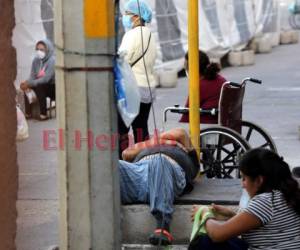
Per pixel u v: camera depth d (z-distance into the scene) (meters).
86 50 6.22
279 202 6.22
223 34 30.03
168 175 8.45
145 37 11.59
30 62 18.22
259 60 32.06
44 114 17.59
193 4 9.99
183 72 26.89
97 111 6.30
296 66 29.22
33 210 10.02
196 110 10.21
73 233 6.47
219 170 10.93
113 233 6.47
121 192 8.55
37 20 18.86
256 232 6.25
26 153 12.65
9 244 6.08
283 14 40.50
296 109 19.12
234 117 11.54
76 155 6.37
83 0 6.17
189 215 8.55
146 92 11.59
